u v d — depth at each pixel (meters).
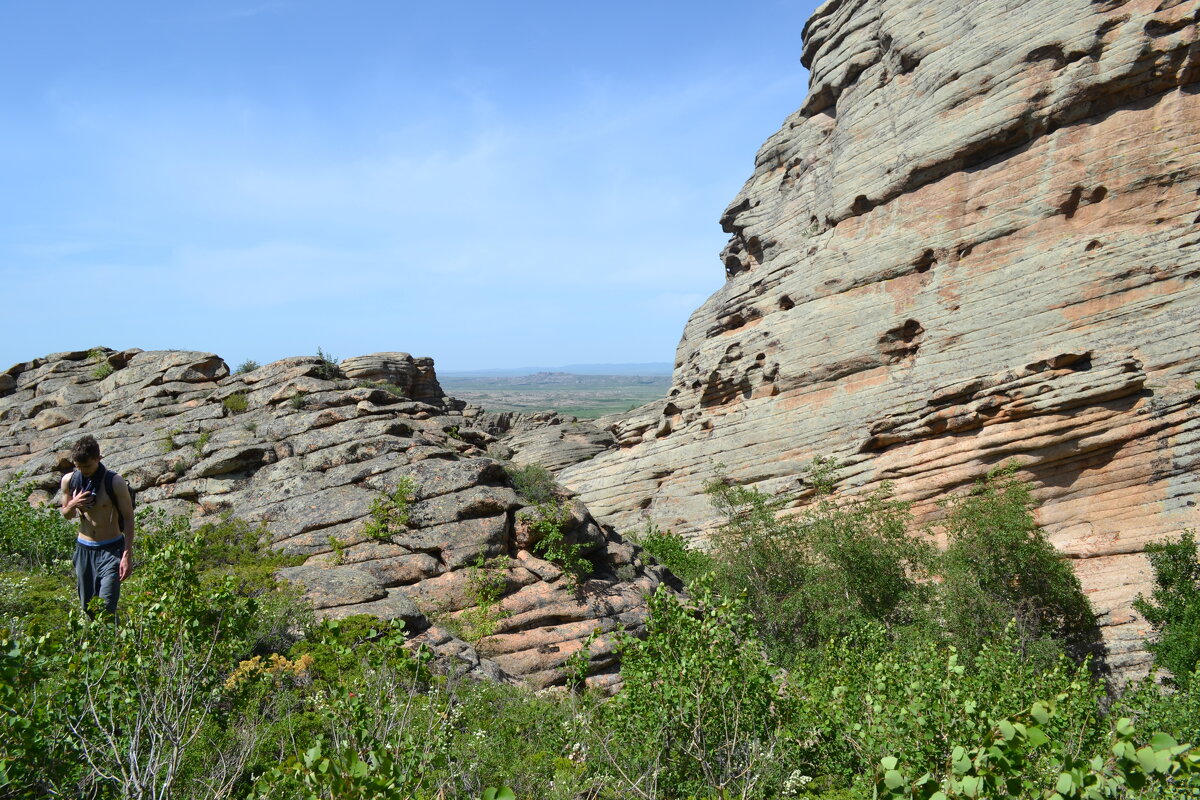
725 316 52.28
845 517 29.34
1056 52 36.81
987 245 38.69
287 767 7.17
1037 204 37.09
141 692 6.75
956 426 35.84
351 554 18.44
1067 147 36.50
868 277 43.16
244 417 24.73
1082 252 35.12
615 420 72.06
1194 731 12.93
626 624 18.52
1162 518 29.42
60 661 6.84
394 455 21.56
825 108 52.97
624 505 51.78
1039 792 4.97
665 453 51.06
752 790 8.67
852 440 40.91
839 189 46.50
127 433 25.00
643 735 9.50
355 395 24.31
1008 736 4.84
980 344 37.44
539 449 64.19
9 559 15.17
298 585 15.86
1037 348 35.34
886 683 10.02
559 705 12.16
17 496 17.41
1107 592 27.09
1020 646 22.53
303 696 10.26
